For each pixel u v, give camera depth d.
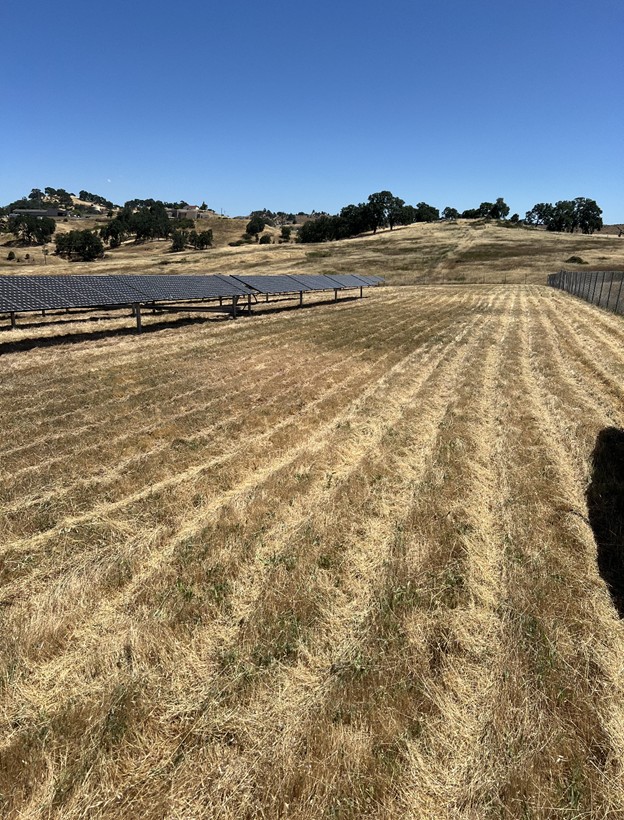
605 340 17.09
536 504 5.71
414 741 2.86
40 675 3.34
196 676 3.34
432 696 3.15
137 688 3.18
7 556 4.64
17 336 16.09
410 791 2.59
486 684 3.28
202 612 3.94
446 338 17.48
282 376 11.94
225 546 4.84
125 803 2.54
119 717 2.97
